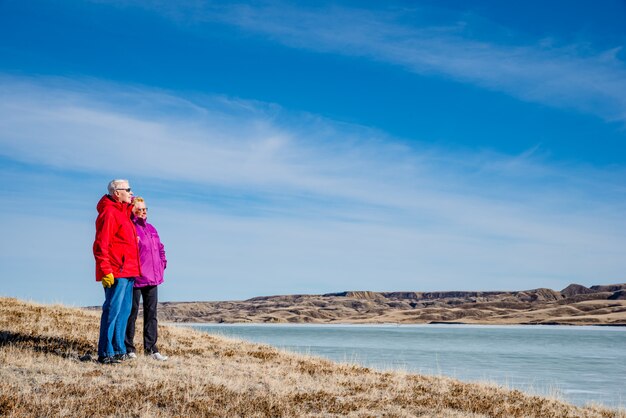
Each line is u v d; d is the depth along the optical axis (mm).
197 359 13445
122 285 11352
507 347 70250
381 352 56312
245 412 9141
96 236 10977
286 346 67125
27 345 12219
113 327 11367
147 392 9586
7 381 9477
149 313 12531
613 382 30375
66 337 13844
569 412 12352
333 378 13164
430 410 10586
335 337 103562
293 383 11984
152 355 12461
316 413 9602
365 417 9641
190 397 9617
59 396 8922
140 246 12203
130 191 11289
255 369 13023
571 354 56562
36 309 18359
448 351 59969
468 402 11766
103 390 9438
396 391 12289
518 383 29266
